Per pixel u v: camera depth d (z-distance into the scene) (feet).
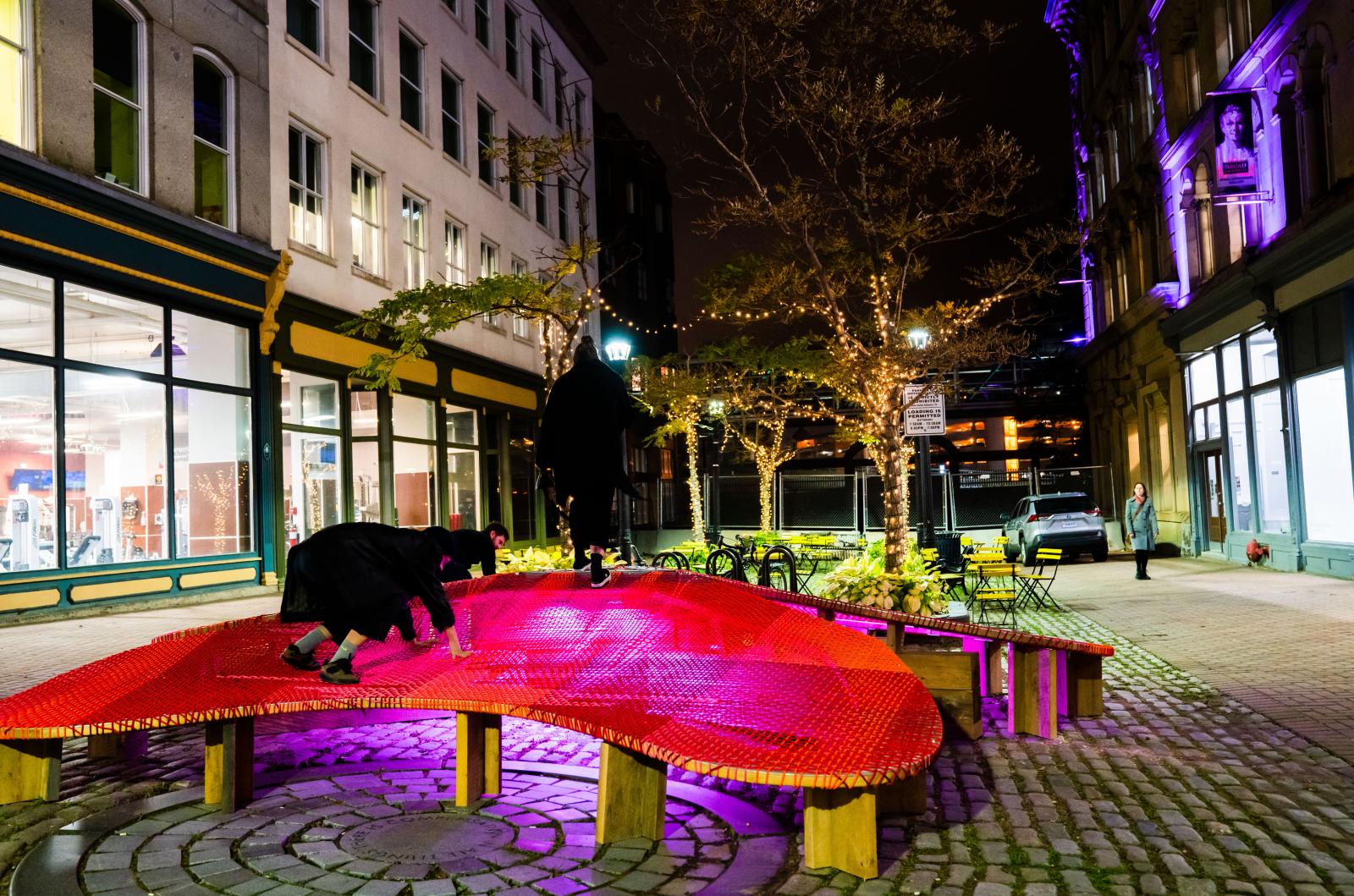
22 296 43.14
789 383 79.71
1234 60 65.77
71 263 44.52
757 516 110.73
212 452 53.83
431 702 16.98
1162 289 79.61
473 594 22.61
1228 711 24.11
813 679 16.96
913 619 22.57
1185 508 81.30
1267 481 64.90
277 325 57.41
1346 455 53.78
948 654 22.07
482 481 85.66
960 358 39.65
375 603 18.39
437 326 42.27
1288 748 20.49
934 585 32.35
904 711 15.65
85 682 19.17
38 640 37.29
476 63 86.38
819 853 13.79
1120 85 95.86
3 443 42.29
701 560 62.44
